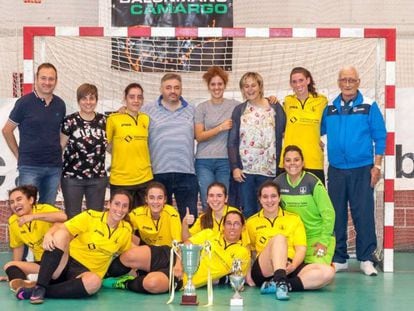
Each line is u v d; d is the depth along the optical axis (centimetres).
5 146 931
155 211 714
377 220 883
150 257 702
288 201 730
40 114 738
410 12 1001
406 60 996
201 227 718
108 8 977
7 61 986
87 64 934
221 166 789
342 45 952
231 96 916
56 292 657
